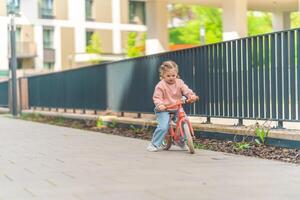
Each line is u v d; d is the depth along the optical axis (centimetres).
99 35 5562
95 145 997
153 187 568
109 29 5631
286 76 871
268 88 912
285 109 874
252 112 955
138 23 5819
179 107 861
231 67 1009
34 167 734
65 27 5381
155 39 2395
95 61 4909
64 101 1972
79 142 1064
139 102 1375
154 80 1287
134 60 1395
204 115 1088
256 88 944
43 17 5253
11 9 2267
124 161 768
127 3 5741
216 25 4997
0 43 4981
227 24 2077
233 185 573
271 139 872
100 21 5578
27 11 5156
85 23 5484
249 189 551
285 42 872
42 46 5250
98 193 543
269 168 682
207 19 5081
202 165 715
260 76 932
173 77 849
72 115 1789
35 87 2320
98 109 1656
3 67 4988
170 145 888
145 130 1255
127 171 677
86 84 1750
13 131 1394
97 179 625
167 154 837
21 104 2428
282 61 880
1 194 552
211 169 680
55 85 2064
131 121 1324
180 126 852
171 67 846
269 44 909
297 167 688
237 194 527
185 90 851
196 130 1055
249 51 959
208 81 1080
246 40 966
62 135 1242
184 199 509
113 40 5650
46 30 5288
